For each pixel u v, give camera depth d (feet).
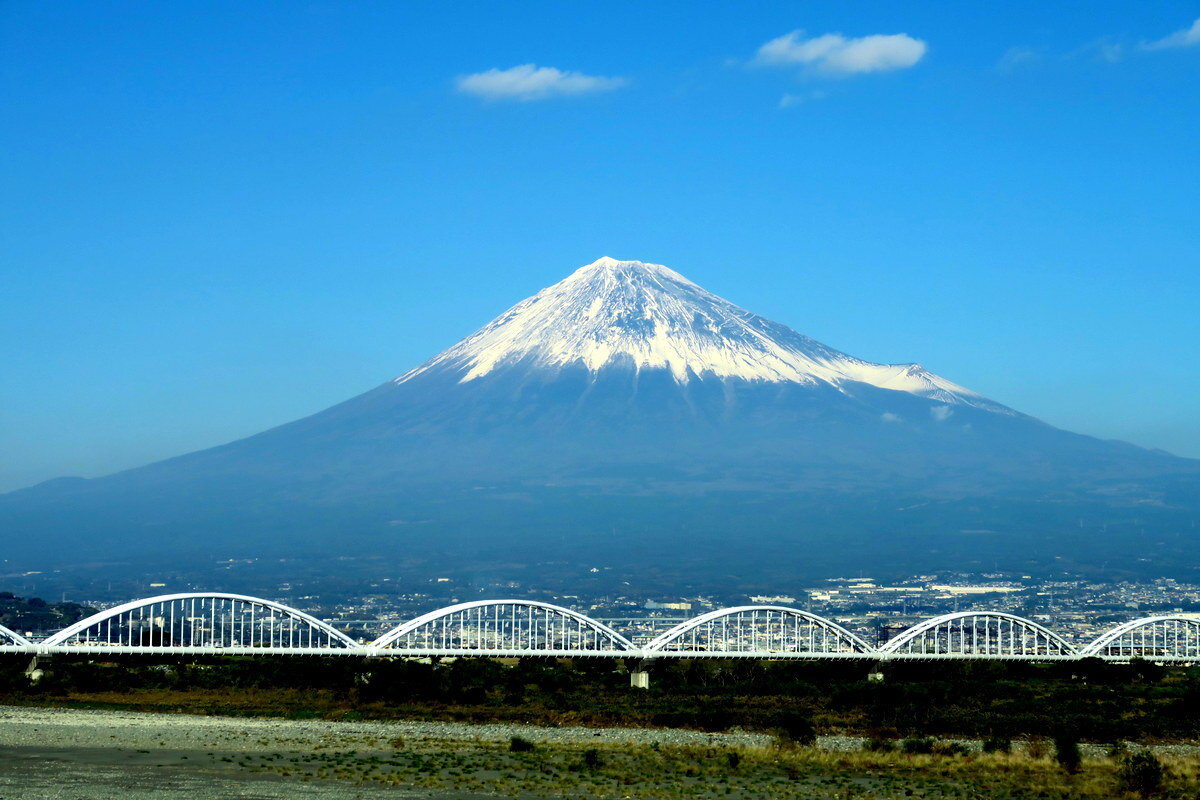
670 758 364.17
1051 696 572.51
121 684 543.80
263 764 340.59
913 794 313.32
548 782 319.06
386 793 301.43
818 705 533.55
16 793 294.46
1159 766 338.54
